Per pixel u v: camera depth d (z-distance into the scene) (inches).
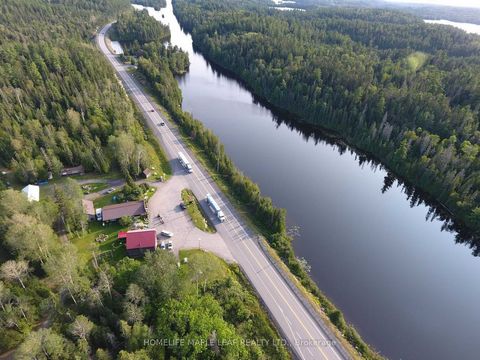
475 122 5777.6
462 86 6579.7
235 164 5546.3
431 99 6003.9
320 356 2603.3
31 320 2549.2
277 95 7701.8
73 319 2400.3
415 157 5403.5
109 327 2394.2
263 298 3026.6
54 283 2950.3
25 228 2930.6
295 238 3998.5
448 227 4613.7
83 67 6683.1
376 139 5959.6
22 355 2014.0
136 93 7140.8
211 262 3053.6
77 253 3223.4
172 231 3708.2
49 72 6314.0
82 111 5339.6
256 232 3782.0
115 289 2706.7
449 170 4827.8
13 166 4234.7
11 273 2608.3
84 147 4690.0
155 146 5290.4
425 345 2935.5
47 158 4355.3
